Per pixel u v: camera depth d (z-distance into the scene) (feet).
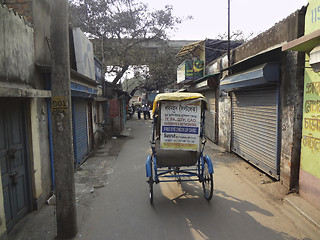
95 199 16.65
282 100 16.96
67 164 11.47
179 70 49.16
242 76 20.63
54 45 10.92
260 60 20.22
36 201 14.48
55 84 11.03
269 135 19.13
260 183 18.40
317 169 13.28
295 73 15.26
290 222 12.96
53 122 11.20
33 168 14.33
